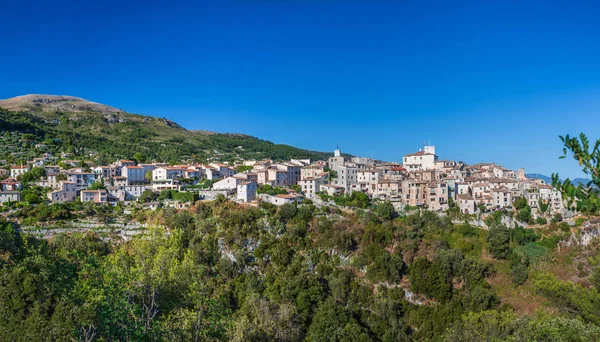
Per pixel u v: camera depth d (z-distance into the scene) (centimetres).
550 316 8544
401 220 14900
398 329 10625
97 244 12619
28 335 6203
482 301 11281
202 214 14775
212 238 13388
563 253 13362
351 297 11712
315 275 11944
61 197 17275
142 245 6222
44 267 7888
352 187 18288
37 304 7019
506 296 12044
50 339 5800
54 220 14750
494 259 13238
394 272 12294
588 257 12100
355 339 9831
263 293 11500
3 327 6838
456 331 8612
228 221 14062
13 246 11131
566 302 9919
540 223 14550
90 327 5288
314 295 11250
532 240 13850
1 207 15438
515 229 14050
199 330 5822
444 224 14575
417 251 13525
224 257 12925
